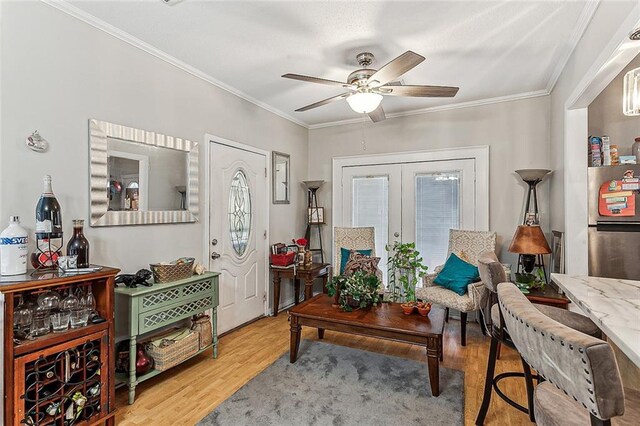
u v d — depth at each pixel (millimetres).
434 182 4188
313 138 4992
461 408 2143
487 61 2887
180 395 2303
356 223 4672
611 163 2723
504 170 3805
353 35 2480
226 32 2449
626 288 1698
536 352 989
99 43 2330
